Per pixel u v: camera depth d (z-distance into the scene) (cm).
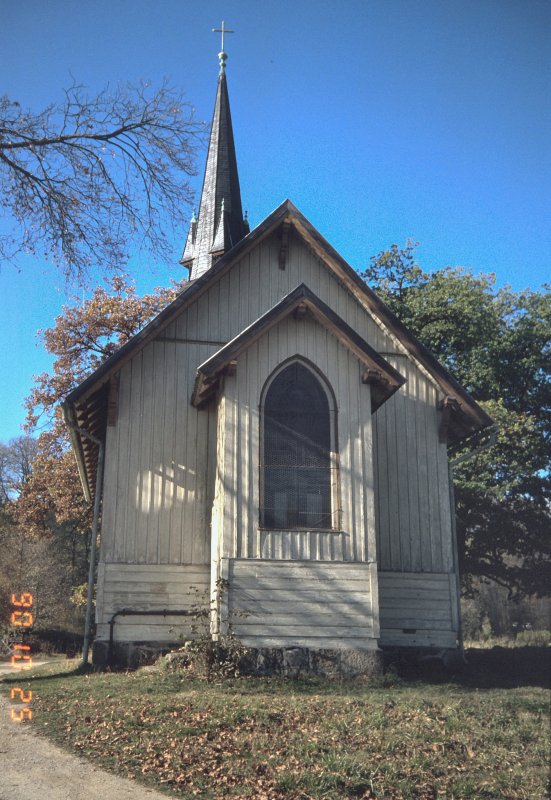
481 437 3036
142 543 1748
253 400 1619
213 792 857
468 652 2138
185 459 1803
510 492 3127
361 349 1647
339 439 1625
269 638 1504
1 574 3931
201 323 1891
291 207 1955
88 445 1970
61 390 3291
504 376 3325
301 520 1581
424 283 3509
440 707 1242
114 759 950
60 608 4147
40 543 4231
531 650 2169
